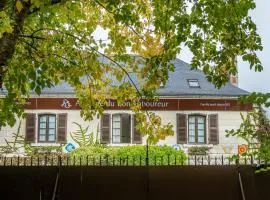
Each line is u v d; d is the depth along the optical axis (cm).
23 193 828
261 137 644
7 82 876
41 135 3103
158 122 961
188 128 3167
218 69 932
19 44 902
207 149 3108
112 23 995
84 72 982
